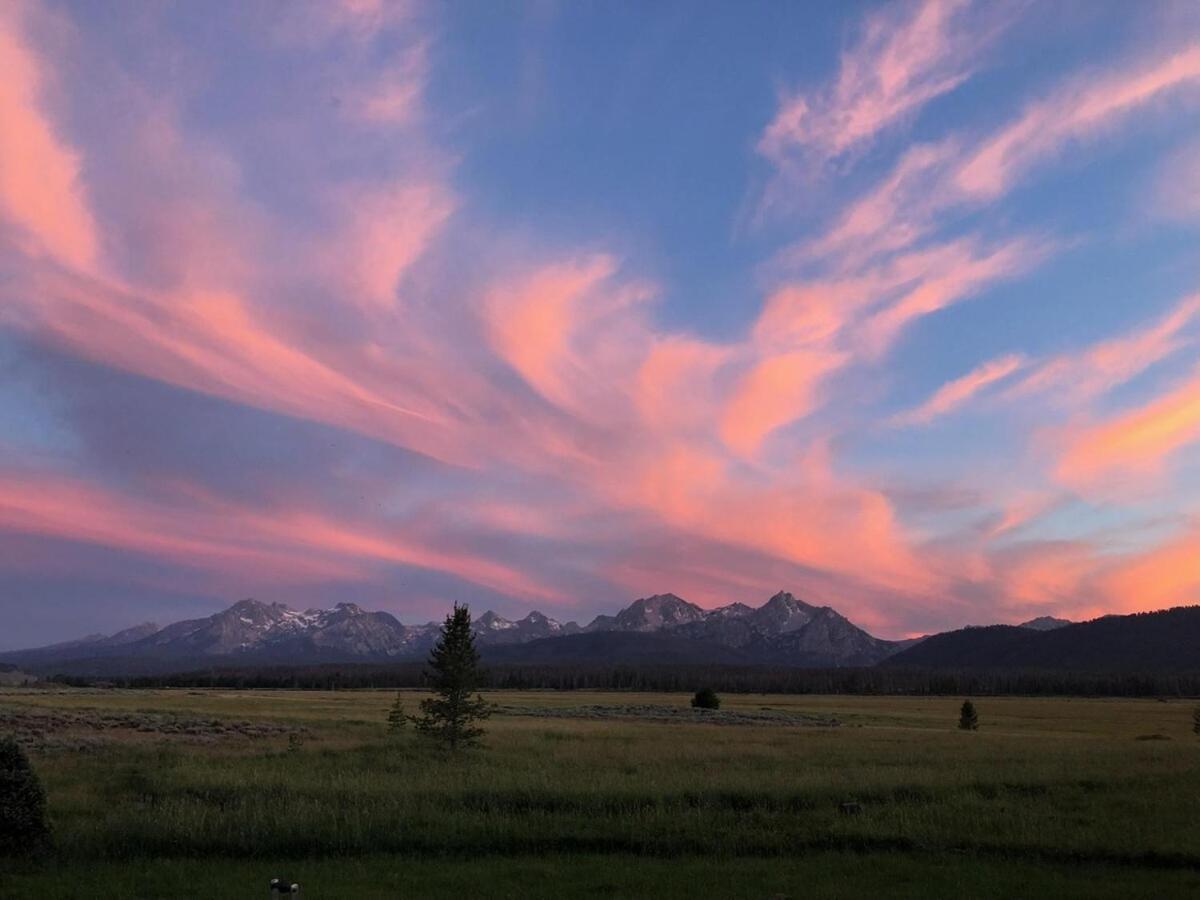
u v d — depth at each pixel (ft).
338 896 46.70
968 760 105.91
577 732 160.76
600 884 49.49
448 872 51.88
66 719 161.58
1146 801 73.82
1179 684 617.21
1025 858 56.85
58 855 54.65
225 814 63.05
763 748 122.62
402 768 93.25
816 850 58.80
